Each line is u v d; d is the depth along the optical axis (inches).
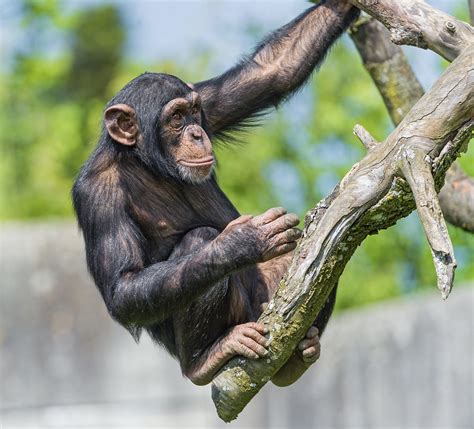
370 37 512.7
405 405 801.6
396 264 998.4
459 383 748.0
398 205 335.6
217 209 454.3
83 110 1347.2
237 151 1055.6
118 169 438.3
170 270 396.8
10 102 1370.6
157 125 436.8
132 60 1331.2
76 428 910.4
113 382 919.0
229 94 460.8
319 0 488.1
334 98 1047.6
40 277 926.4
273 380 410.6
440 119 331.6
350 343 868.0
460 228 510.6
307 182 1041.5
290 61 458.0
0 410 905.5
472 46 341.1
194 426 924.6
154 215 439.2
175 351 444.5
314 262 345.1
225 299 408.2
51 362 915.4
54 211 1302.9
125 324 415.8
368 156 342.0
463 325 753.6
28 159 1342.3
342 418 864.9
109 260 418.6
